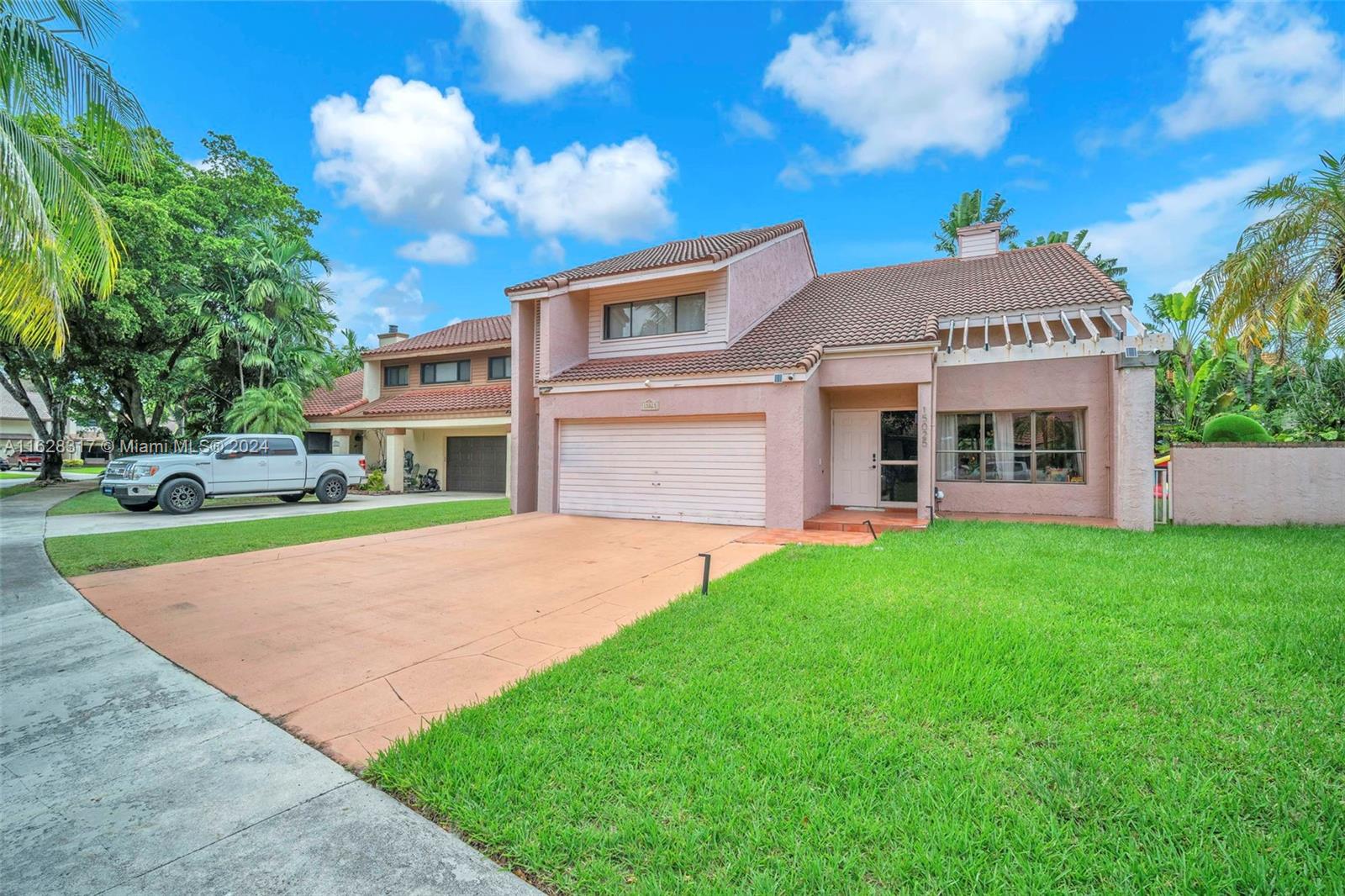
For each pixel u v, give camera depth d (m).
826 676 3.84
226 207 23.11
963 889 2.02
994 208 30.02
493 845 2.35
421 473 23.58
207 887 2.17
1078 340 10.34
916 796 2.53
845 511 12.60
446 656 4.65
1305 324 10.41
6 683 4.28
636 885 2.09
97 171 10.95
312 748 3.25
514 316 14.44
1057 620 4.84
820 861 2.13
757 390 11.17
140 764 3.11
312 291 23.72
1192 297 18.45
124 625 5.55
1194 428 17.89
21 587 7.06
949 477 13.15
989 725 3.15
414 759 2.98
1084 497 12.06
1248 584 5.81
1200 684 3.56
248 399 20.75
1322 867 2.05
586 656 4.41
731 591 6.11
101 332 19.55
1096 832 2.28
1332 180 9.68
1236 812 2.39
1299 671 3.71
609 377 12.64
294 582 7.23
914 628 4.71
